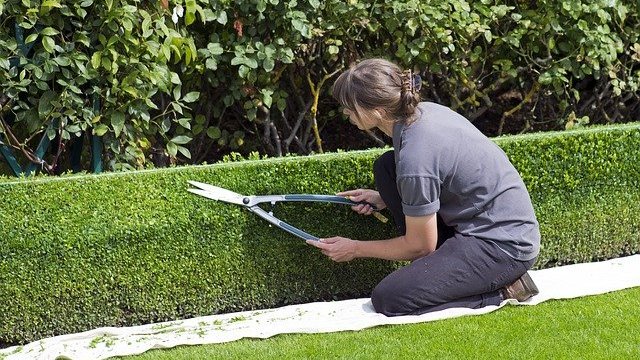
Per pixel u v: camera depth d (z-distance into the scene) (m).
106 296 3.68
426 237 3.56
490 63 5.50
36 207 3.62
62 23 4.13
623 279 4.03
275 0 4.52
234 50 4.69
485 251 3.57
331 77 5.25
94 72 4.17
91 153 4.52
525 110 5.82
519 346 3.25
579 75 5.24
